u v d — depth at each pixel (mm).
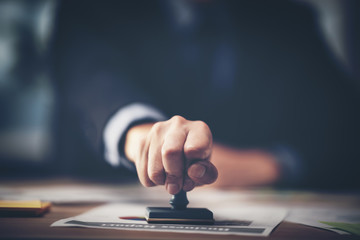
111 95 1280
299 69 1827
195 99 1765
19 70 5203
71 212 688
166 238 442
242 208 790
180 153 542
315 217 646
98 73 1431
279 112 1694
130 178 1623
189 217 552
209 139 570
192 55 1841
